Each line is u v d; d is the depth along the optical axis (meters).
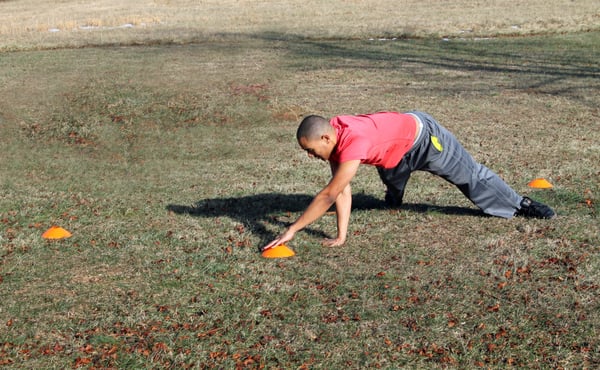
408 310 3.99
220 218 5.73
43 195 6.58
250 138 9.00
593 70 13.09
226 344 3.67
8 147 8.77
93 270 4.66
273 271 4.57
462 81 12.34
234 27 20.17
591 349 3.55
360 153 4.42
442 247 4.95
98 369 3.46
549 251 4.79
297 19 21.50
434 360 3.50
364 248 4.96
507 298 4.11
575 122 9.28
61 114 10.09
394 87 11.91
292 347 3.62
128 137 9.16
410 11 22.56
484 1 24.22
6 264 4.79
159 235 5.32
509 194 5.44
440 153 5.06
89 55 15.48
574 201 5.96
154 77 12.55
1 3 28.05
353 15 22.03
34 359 3.56
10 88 11.77
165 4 26.08
